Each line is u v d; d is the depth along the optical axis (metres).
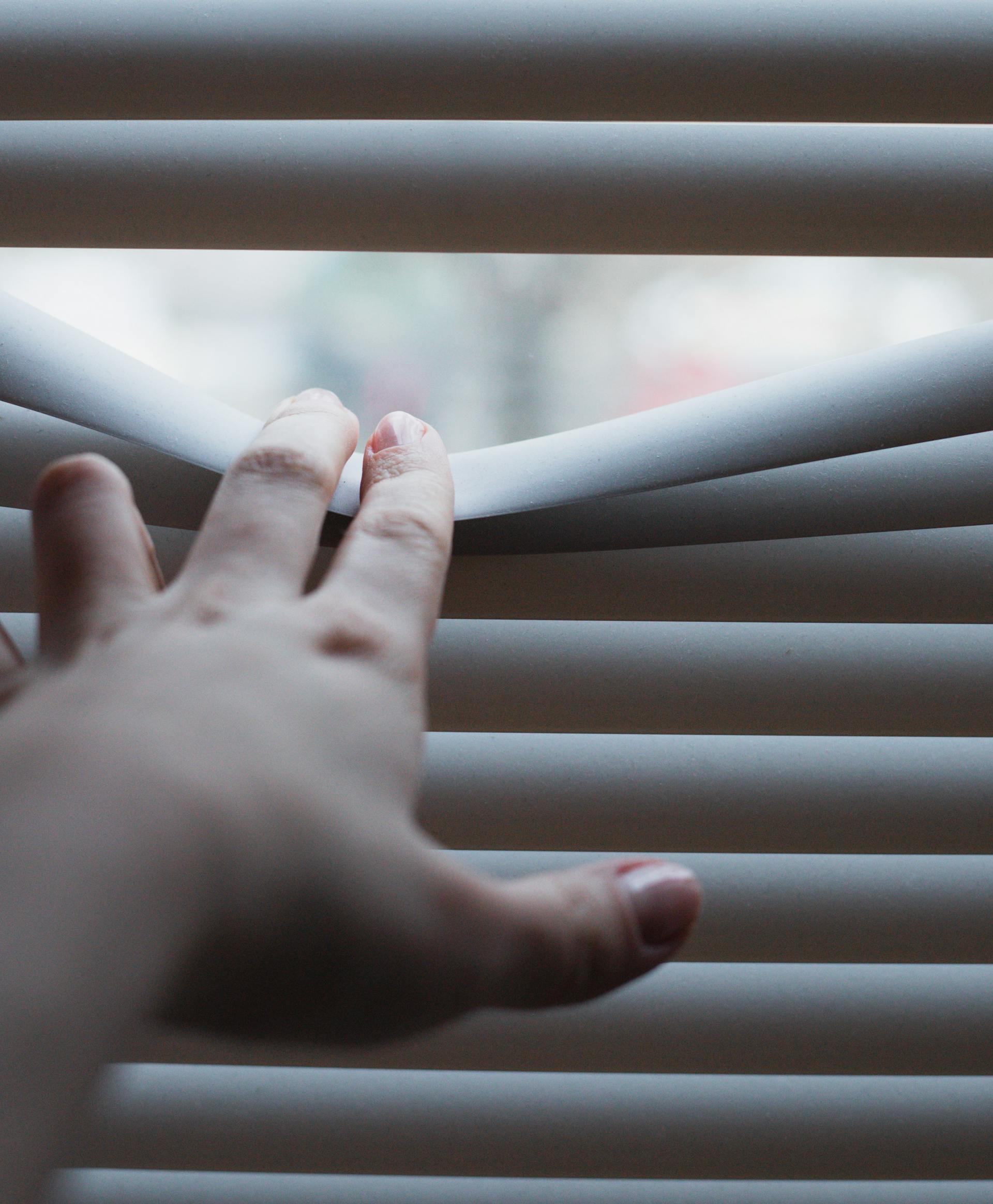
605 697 0.36
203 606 0.28
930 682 0.36
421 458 0.32
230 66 0.34
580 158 0.34
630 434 0.34
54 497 0.29
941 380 0.33
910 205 0.34
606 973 0.29
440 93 0.34
